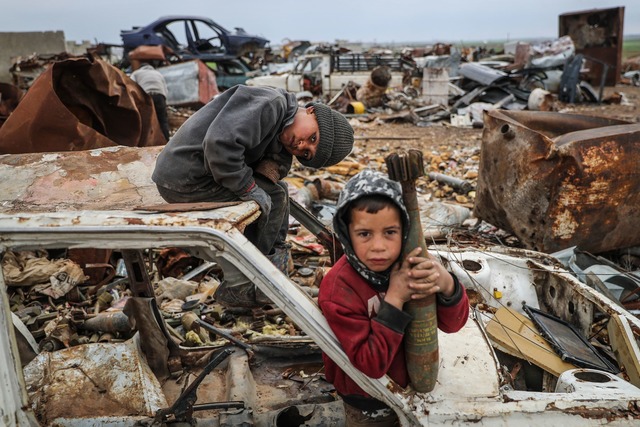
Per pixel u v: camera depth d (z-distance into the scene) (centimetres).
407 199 159
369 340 167
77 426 200
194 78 1334
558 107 1645
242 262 171
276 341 277
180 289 417
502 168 470
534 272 322
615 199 435
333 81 1717
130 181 257
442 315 177
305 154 244
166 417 205
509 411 176
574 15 2180
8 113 711
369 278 173
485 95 1661
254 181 228
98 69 514
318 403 230
